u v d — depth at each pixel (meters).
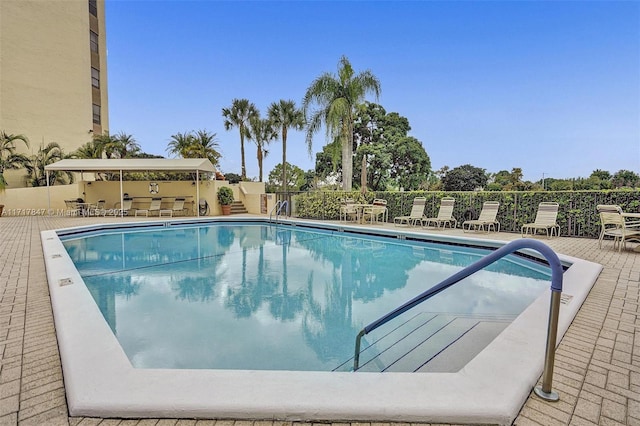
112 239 11.00
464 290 5.27
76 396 1.85
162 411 1.76
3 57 18.67
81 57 22.25
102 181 17.95
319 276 6.29
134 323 4.07
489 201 10.78
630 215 6.58
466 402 1.78
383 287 5.56
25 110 19.64
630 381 2.10
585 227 9.01
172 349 3.42
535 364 2.17
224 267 7.03
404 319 4.08
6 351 2.55
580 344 2.59
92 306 3.32
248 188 21.77
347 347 3.43
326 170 25.69
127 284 5.75
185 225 14.88
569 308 3.23
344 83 15.47
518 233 10.02
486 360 2.21
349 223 13.27
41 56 20.30
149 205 18.00
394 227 11.72
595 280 4.42
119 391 1.88
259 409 1.75
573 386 2.04
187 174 19.95
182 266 7.11
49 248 6.76
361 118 22.66
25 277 4.77
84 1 22.47
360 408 1.74
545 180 19.95
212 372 2.07
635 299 3.68
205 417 1.75
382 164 21.95
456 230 10.84
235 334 3.76
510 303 4.63
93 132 23.05
